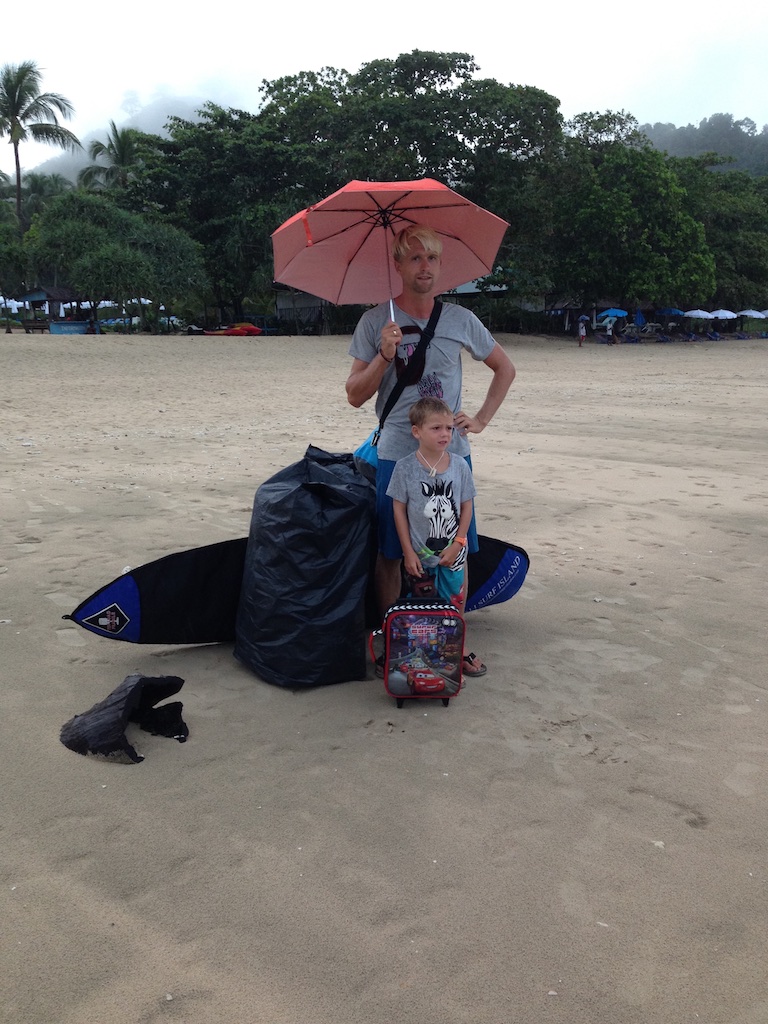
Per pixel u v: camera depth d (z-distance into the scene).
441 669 3.64
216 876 2.55
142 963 2.21
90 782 3.04
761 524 7.04
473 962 2.23
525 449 11.09
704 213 59.94
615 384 23.31
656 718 3.62
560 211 49.03
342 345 35.41
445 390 3.91
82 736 3.25
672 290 50.75
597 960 2.25
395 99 41.69
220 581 4.09
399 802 2.95
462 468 3.88
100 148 62.16
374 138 42.41
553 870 2.60
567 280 49.94
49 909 2.40
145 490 7.81
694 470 9.62
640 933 2.35
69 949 2.25
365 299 4.23
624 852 2.69
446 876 2.57
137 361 26.28
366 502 3.80
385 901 2.45
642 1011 2.09
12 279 47.66
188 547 5.86
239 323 46.56
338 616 3.79
